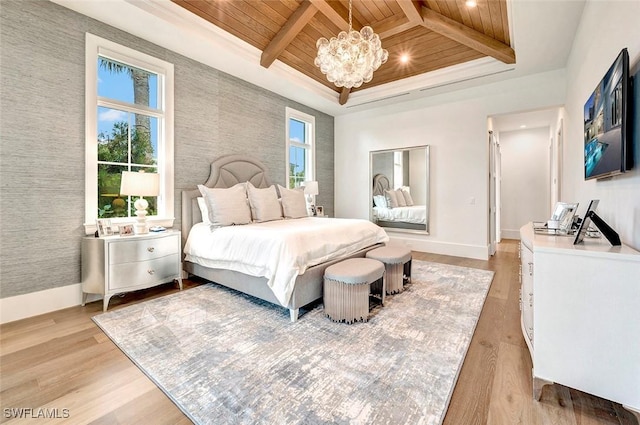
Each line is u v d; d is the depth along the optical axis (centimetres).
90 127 279
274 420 131
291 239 246
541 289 145
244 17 323
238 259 273
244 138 435
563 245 148
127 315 246
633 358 126
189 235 347
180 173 355
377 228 360
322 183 608
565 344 140
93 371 169
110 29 291
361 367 171
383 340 203
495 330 220
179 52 346
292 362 176
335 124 639
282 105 502
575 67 306
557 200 489
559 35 301
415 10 310
